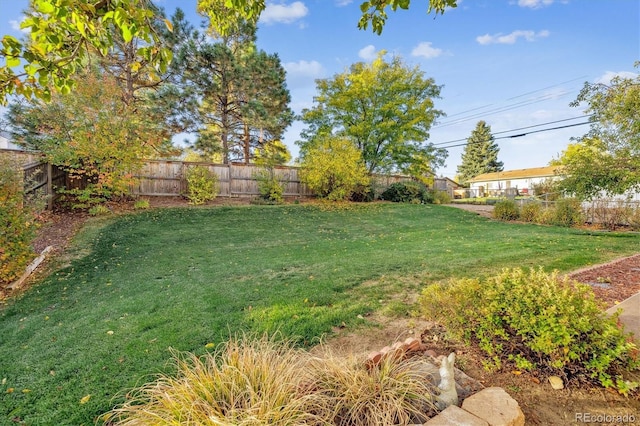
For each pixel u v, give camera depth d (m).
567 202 10.88
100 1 1.81
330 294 4.07
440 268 5.19
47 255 6.30
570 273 4.77
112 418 1.96
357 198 15.41
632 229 9.74
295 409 1.59
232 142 18.30
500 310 2.40
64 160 9.55
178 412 1.59
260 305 3.74
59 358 2.75
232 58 14.01
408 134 15.88
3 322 3.68
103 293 4.45
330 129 16.47
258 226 9.68
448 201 18.67
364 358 2.24
